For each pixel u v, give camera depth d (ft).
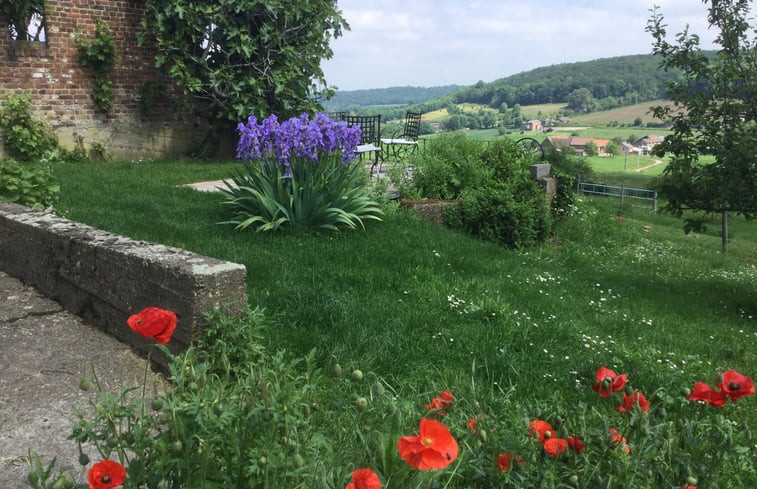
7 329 12.09
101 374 10.42
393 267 20.47
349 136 24.75
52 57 41.39
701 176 30.14
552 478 5.69
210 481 5.10
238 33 46.70
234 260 18.34
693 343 18.89
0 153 39.22
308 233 23.41
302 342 12.71
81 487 4.79
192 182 34.68
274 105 50.70
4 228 15.38
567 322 17.37
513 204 34.14
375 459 5.55
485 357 13.12
